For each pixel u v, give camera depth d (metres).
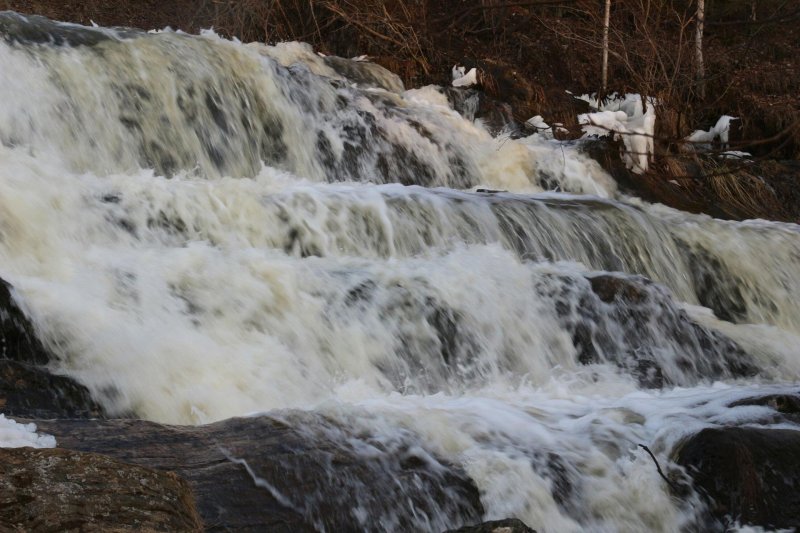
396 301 10.28
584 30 21.59
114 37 13.23
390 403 7.96
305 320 9.73
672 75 20.08
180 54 13.48
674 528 7.00
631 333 11.20
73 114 12.25
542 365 10.70
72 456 5.08
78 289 8.88
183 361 8.54
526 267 11.54
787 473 7.17
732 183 18.25
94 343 8.23
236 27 19.47
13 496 4.72
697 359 11.40
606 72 20.42
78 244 9.70
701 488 7.14
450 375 10.17
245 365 8.84
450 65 19.06
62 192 10.02
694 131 19.48
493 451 7.03
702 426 7.66
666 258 13.65
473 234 12.24
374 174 14.70
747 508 6.98
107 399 7.88
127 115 12.70
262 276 9.91
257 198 11.26
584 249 13.00
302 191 11.70
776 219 18.00
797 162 19.69
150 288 9.24
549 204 13.24
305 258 10.72
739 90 20.41
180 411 8.14
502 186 15.73
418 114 15.86
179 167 12.96
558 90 19.95
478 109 17.78
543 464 7.03
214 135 13.38
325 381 9.32
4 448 5.07
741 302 13.91
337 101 14.88
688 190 17.75
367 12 19.02
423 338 10.21
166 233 10.44
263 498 5.98
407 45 18.88
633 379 10.72
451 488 6.60
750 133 19.80
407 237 11.86
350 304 10.09
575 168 16.39
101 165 12.31
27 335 7.91
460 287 10.75
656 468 7.22
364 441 6.72
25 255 9.22
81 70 12.51
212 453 6.25
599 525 6.87
